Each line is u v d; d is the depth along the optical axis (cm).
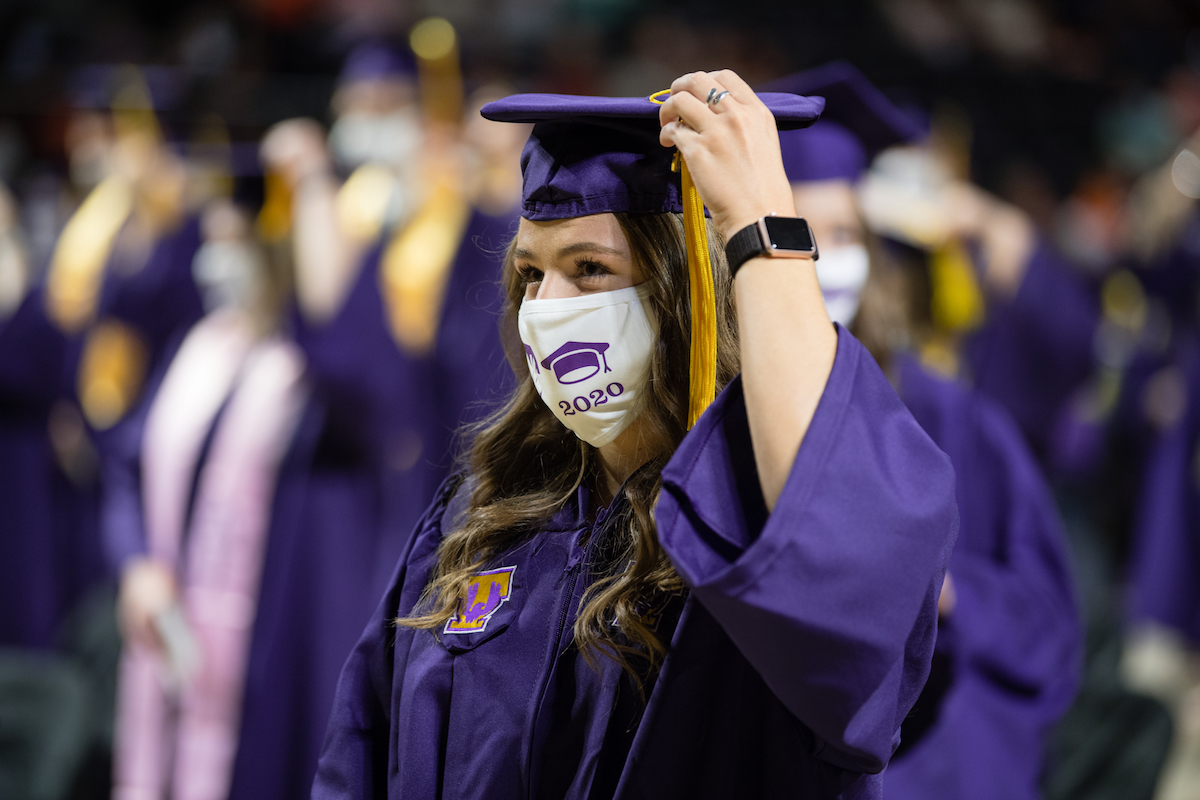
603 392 315
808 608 260
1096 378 1446
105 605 869
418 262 1013
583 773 306
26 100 1442
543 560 334
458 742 326
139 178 1256
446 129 1106
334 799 354
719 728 303
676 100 293
